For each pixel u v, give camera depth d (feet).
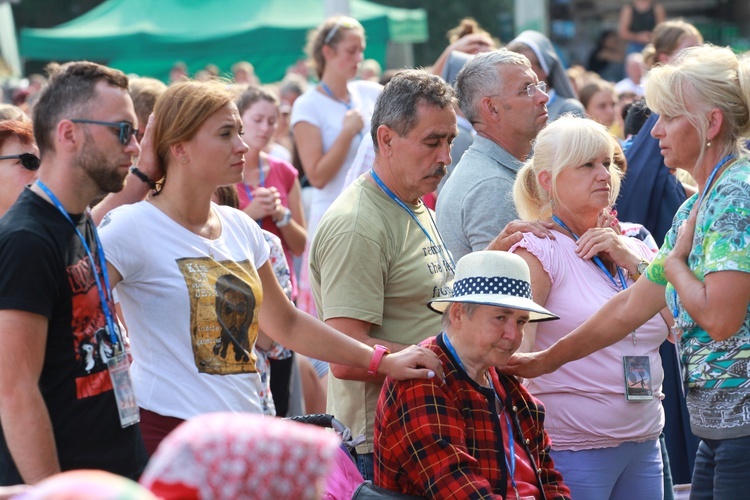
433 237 36.37
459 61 59.06
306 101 66.85
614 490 35.19
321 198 65.72
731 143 29.22
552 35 195.72
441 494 28.71
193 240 29.25
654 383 35.14
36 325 24.27
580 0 194.29
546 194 36.14
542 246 34.55
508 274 30.12
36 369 24.32
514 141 40.91
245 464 15.10
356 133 65.10
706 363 29.60
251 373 29.99
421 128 34.53
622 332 32.86
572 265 34.83
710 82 28.91
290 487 15.35
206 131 28.99
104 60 154.20
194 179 29.27
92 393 25.71
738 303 27.96
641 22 143.64
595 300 34.53
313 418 32.19
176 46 129.90
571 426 34.19
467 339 30.19
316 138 66.18
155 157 29.55
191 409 28.35
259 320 32.68
